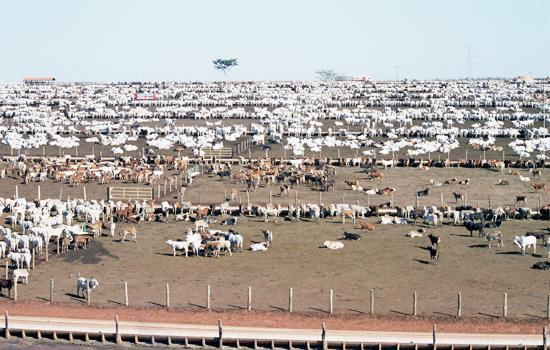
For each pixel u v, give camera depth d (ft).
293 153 584.81
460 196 422.00
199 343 233.76
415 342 225.76
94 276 291.17
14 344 236.63
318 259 311.68
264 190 458.50
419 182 476.95
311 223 375.04
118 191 445.78
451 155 568.41
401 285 276.82
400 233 353.92
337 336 228.43
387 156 567.18
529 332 233.76
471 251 321.52
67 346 235.40
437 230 359.46
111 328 238.27
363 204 419.13
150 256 318.04
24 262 303.48
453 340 225.35
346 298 263.49
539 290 269.85
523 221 377.91
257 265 303.89
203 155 575.79
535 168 510.58
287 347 230.48
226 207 395.55
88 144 644.27
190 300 262.67
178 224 376.07
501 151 581.12
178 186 471.62
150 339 235.81
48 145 637.71
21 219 374.02
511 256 313.12
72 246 330.75
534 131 650.43
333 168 510.58
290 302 251.60
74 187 469.98
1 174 498.69
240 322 243.19
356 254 318.45
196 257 316.19
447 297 263.49
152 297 266.16
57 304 260.21
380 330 235.61
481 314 247.70
